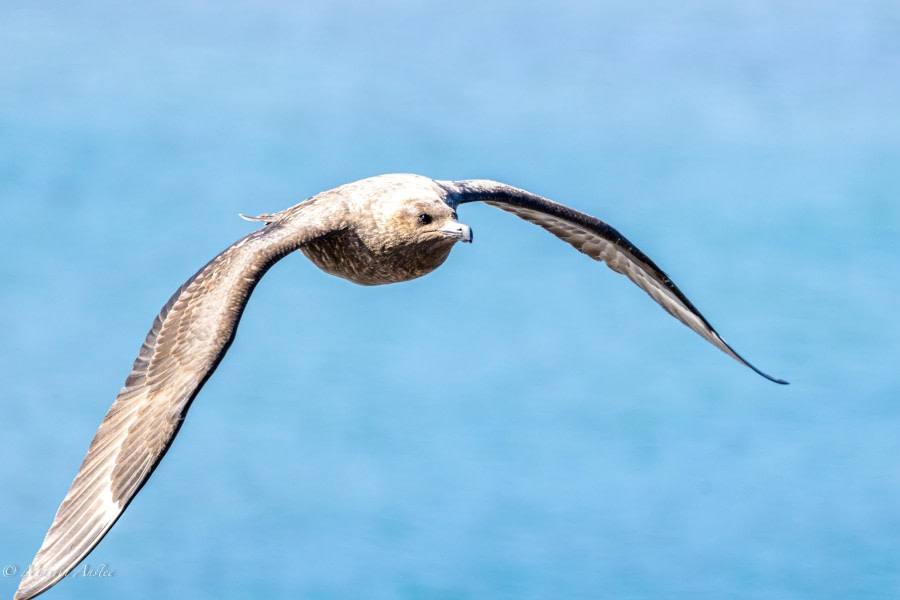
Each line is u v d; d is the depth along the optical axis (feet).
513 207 50.80
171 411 35.73
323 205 44.78
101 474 35.91
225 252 39.58
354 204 44.88
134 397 36.78
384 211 44.68
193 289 38.22
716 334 51.85
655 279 52.37
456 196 47.14
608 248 52.65
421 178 46.83
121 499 35.29
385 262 45.44
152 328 37.73
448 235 44.47
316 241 45.03
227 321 36.99
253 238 40.55
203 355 36.45
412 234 44.68
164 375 36.70
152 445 35.55
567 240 53.16
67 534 35.35
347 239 44.68
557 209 50.90
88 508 35.55
